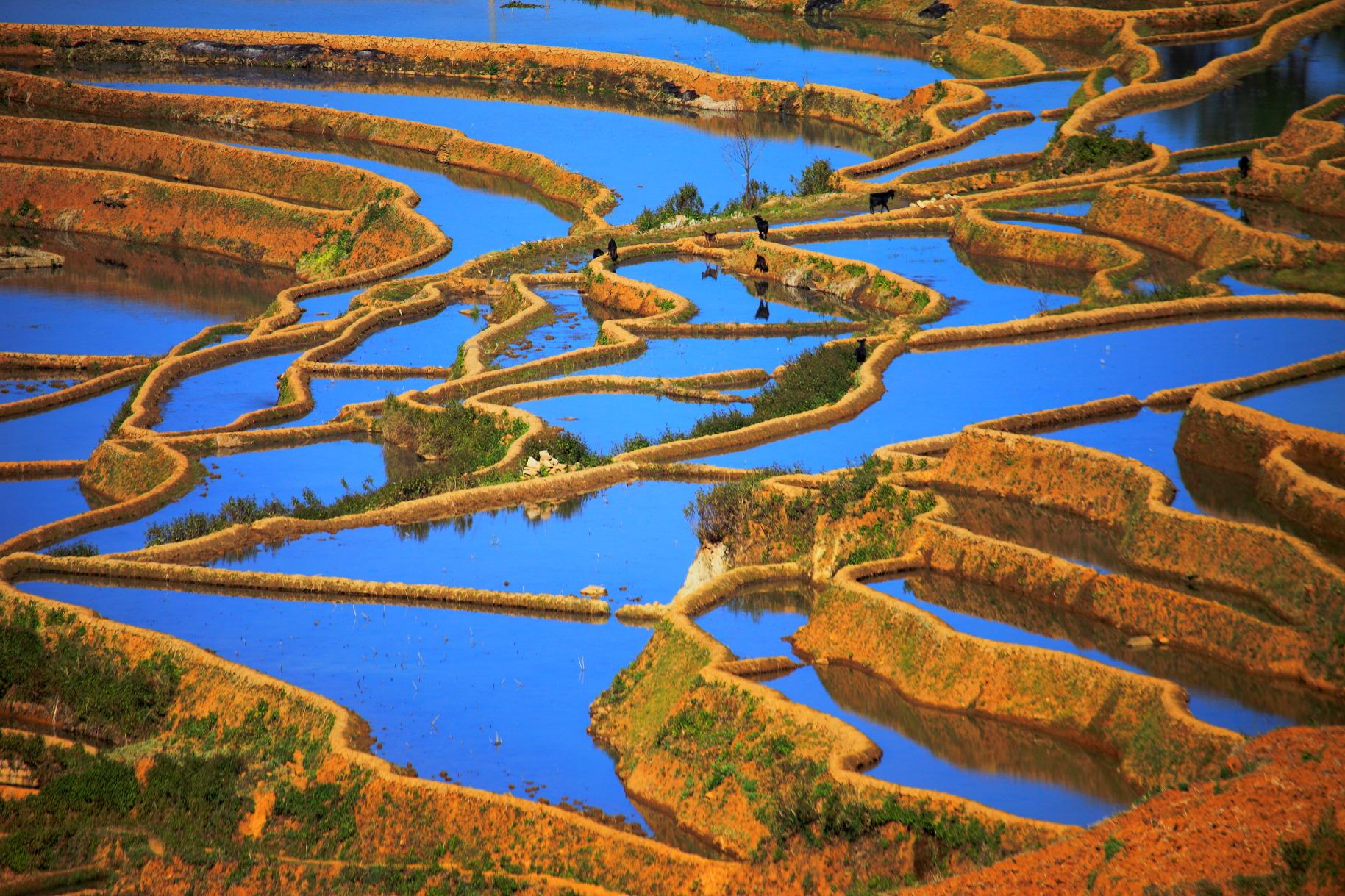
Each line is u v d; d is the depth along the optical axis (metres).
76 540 54.31
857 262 79.94
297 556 50.81
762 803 34.19
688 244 89.19
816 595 45.38
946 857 31.02
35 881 34.72
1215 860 25.81
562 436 59.28
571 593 46.94
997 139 106.75
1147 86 107.44
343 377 74.38
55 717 42.94
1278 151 90.69
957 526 45.97
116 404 75.00
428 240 99.12
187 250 109.94
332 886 33.81
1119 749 35.16
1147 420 54.59
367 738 39.25
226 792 37.66
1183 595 40.09
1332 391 54.00
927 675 38.88
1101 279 72.94
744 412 62.44
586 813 35.94
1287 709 35.50
